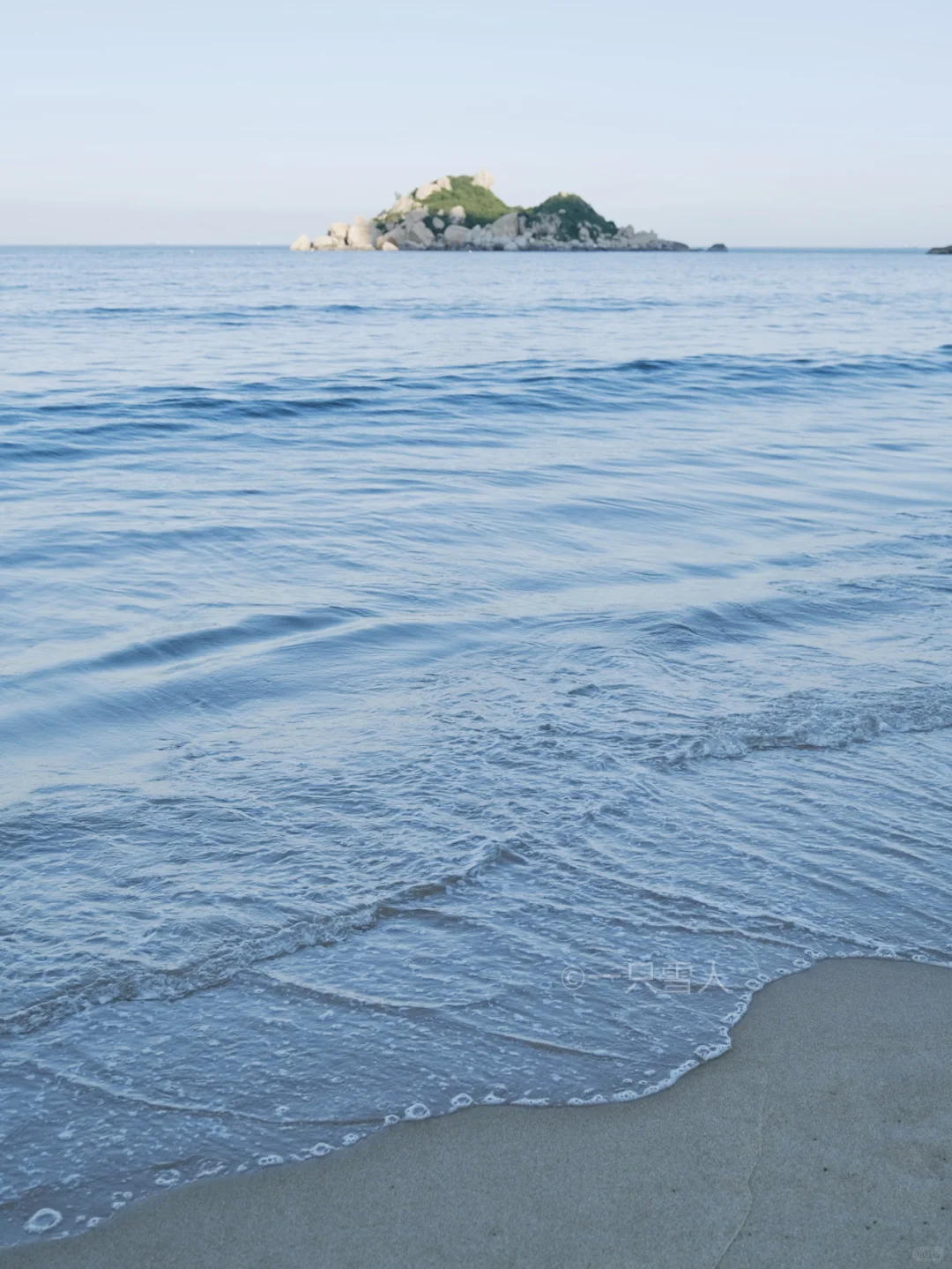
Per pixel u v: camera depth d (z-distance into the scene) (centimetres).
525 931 321
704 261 14112
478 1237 219
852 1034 281
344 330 2770
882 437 1264
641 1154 240
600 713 470
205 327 2803
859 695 495
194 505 860
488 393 1523
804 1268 211
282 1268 212
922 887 350
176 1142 242
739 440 1223
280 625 579
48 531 770
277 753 428
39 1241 216
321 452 1107
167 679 503
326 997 290
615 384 1666
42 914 321
